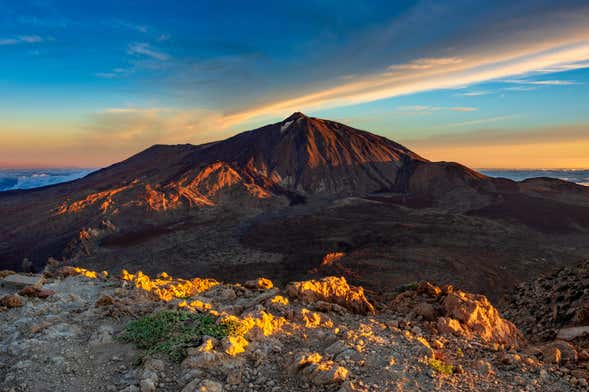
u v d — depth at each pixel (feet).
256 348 34.17
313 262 292.61
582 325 54.80
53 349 34.01
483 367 33.35
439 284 210.79
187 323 38.73
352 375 29.73
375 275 220.84
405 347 36.40
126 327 38.86
